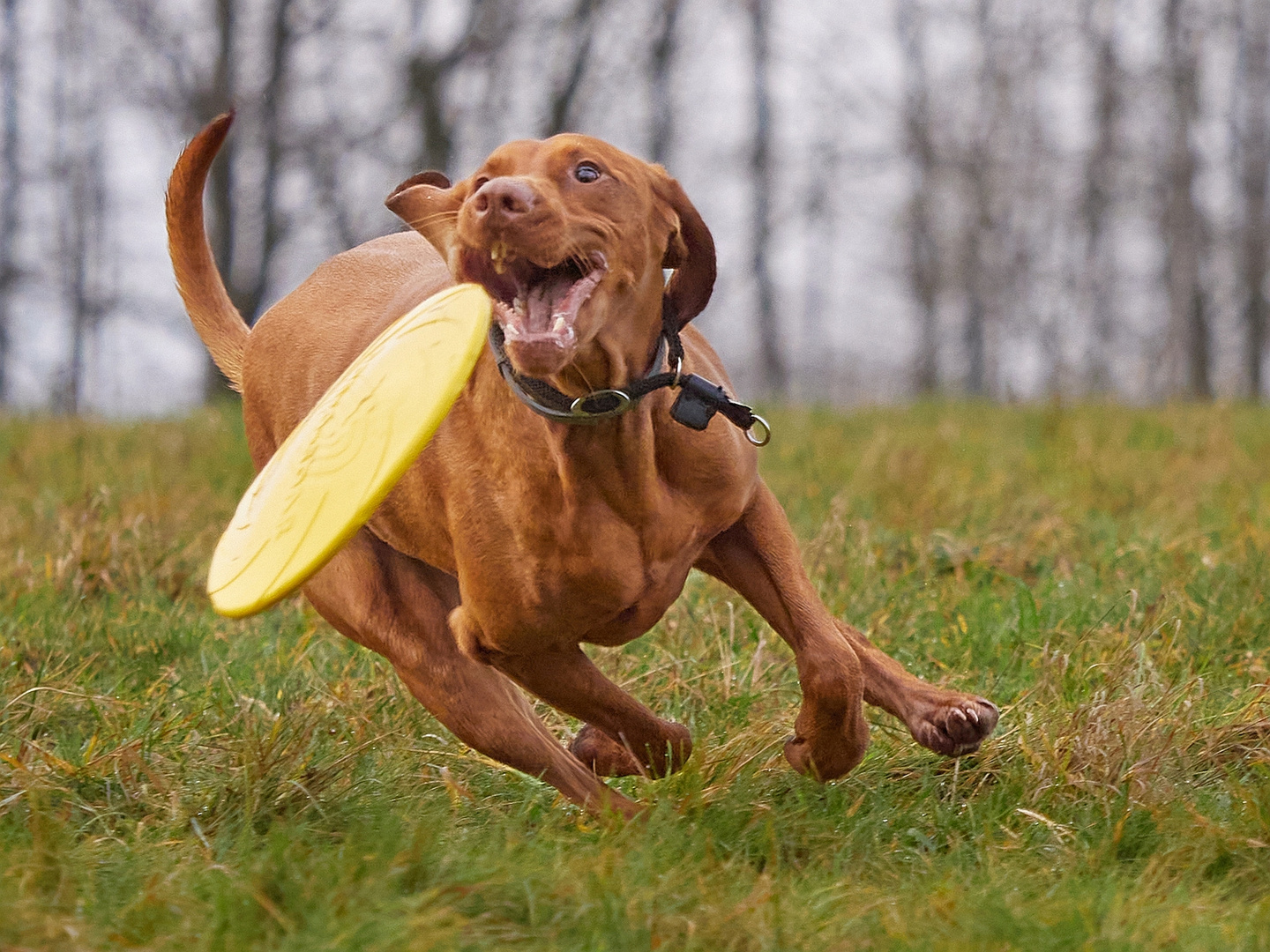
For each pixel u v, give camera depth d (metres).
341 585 4.14
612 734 3.89
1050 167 32.28
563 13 22.33
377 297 4.38
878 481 7.75
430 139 21.75
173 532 6.74
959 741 3.81
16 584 5.80
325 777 3.96
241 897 3.04
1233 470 8.32
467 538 3.65
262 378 4.51
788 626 3.81
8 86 33.50
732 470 3.68
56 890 3.19
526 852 3.40
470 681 3.99
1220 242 29.39
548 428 3.47
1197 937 3.01
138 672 4.96
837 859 3.44
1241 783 3.81
